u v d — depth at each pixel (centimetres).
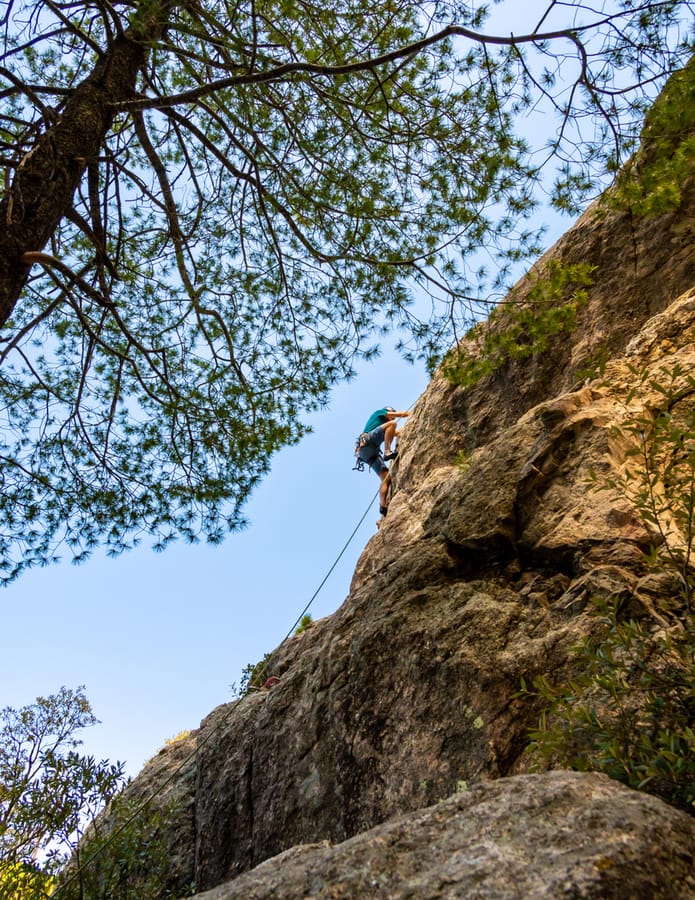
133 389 755
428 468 923
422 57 570
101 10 513
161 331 749
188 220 741
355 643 500
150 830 571
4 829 422
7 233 436
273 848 488
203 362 751
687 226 731
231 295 748
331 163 626
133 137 727
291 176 621
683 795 245
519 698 383
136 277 739
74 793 432
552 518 465
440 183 584
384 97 545
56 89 569
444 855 207
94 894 484
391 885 199
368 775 433
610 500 439
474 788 243
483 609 444
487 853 200
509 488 501
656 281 731
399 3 567
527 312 549
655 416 484
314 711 515
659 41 446
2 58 489
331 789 461
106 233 674
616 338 726
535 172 526
